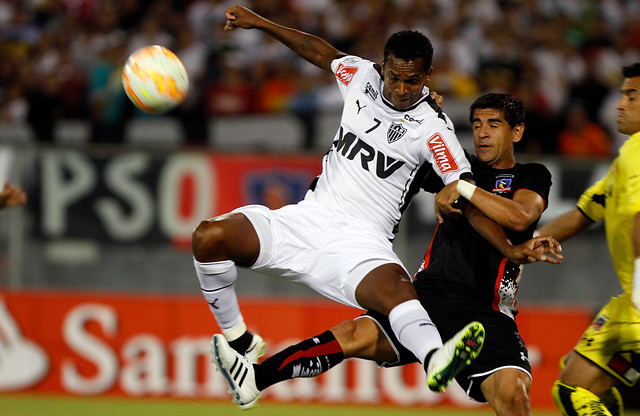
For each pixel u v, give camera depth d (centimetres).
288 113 3734
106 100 3750
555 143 3850
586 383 1673
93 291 2844
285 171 2820
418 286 1658
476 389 1577
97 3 4353
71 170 2789
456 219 1641
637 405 2867
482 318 1589
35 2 4431
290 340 2853
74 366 2866
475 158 1678
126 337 2853
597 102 4122
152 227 2817
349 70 1683
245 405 1505
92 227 2809
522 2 4506
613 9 4609
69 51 4094
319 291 1614
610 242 1677
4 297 2812
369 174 1591
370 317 1622
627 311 1634
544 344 2848
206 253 1498
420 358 1425
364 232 1584
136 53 1560
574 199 2862
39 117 3819
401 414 2706
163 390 2858
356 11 4338
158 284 2852
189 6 4272
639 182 1570
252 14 1780
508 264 1606
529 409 1487
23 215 2789
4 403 2706
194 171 2808
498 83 4041
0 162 2761
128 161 2800
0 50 4188
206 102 3828
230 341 1603
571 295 2922
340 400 2850
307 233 1584
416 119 1576
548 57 4241
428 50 1536
